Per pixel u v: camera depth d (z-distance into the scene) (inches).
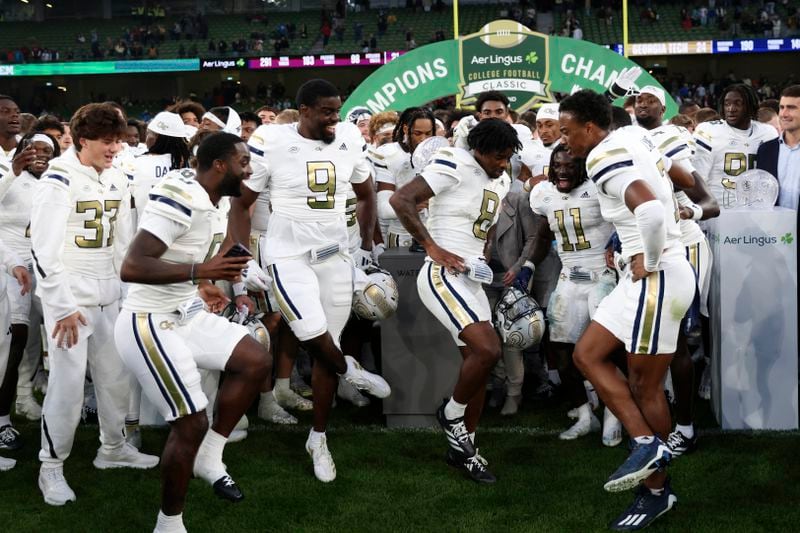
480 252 150.7
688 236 153.6
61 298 133.0
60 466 142.0
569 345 165.8
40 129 211.3
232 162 120.8
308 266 151.9
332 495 140.6
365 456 159.0
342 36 1081.4
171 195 116.6
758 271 163.8
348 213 185.0
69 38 1176.8
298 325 147.3
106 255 145.3
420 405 174.2
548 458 156.5
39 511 137.2
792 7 995.3
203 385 162.2
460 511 133.5
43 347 212.1
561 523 128.3
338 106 151.0
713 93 968.3
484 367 142.0
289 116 241.0
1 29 1206.9
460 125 154.6
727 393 167.5
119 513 135.9
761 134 206.5
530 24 1039.0
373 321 185.8
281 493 141.6
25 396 190.1
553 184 164.1
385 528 127.8
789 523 126.3
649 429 123.3
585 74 349.7
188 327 125.7
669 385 177.9
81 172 139.5
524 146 203.9
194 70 976.3
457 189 146.5
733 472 146.3
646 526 125.8
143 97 1161.4
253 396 127.1
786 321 164.1
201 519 132.1
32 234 133.5
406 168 197.6
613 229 161.5
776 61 1016.2
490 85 355.3
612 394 125.7
